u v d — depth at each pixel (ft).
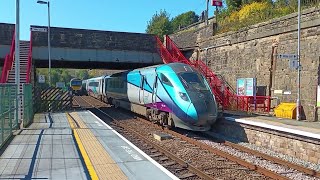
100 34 108.88
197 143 50.37
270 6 102.78
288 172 36.40
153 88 67.82
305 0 80.28
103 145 40.63
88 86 209.56
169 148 47.50
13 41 88.33
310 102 62.90
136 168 30.45
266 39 75.66
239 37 84.53
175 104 59.21
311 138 41.55
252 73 79.97
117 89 104.94
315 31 62.59
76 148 38.78
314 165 39.91
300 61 65.77
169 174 28.68
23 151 36.96
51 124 60.59
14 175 27.81
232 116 62.34
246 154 45.39
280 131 46.80
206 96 58.23
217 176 34.04
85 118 71.10
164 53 106.11
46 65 130.11
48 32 100.83
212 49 97.04
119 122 75.41
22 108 56.85
